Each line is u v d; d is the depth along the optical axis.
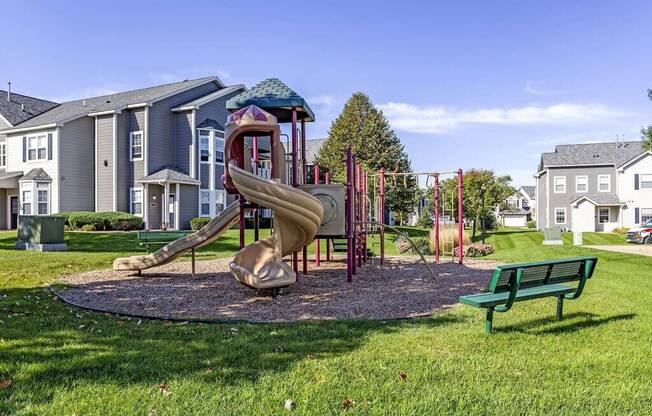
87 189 26.86
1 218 28.23
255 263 7.91
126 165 26.70
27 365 4.07
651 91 22.66
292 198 7.61
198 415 3.13
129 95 29.62
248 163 9.19
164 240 13.09
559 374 3.94
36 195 25.78
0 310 6.52
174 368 4.00
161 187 26.80
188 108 27.02
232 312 6.51
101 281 9.47
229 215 10.12
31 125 26.38
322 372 3.91
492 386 3.65
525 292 5.66
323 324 5.66
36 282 9.25
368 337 5.04
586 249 18.75
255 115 8.18
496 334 5.17
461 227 13.55
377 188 24.25
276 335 5.12
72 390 3.53
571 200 39.75
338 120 44.50
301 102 9.42
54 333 5.23
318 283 9.26
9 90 30.88
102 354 4.39
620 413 3.21
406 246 18.45
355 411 3.21
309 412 3.18
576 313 6.27
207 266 12.26
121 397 3.40
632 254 16.44
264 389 3.54
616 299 7.30
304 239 8.60
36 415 3.12
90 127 26.98
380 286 8.88
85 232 22.34
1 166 28.95
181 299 7.47
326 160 44.16
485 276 10.47
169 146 27.52
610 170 39.03
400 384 3.67
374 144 43.22
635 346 4.76
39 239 15.44
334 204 9.49
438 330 5.35
